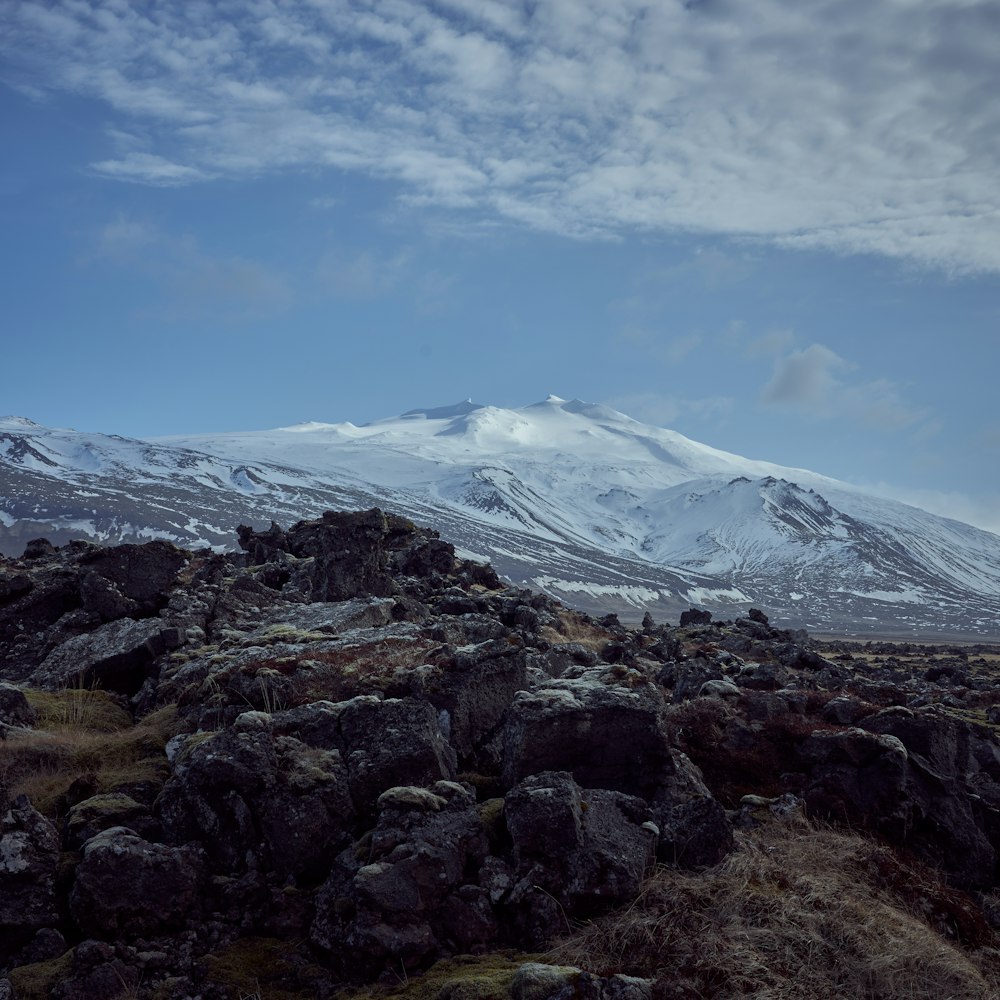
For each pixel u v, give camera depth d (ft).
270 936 35.47
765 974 31.50
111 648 64.13
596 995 29.55
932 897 38.37
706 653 102.53
